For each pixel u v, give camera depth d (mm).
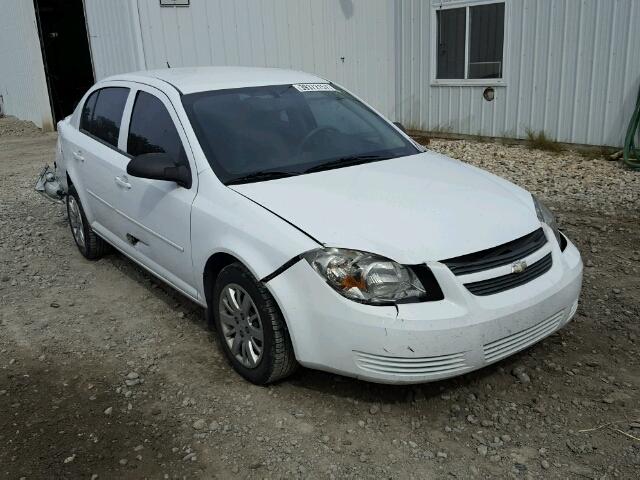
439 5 11141
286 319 3205
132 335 4305
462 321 2984
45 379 3789
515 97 10414
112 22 9891
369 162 4152
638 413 3244
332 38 11445
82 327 4453
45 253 6031
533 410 3301
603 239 5848
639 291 4664
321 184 3674
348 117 4641
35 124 15695
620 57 8945
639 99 8688
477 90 10961
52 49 16906
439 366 3016
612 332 4070
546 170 8789
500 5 10273
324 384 3578
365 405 3381
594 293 4652
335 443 3092
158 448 3109
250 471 2926
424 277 3039
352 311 2996
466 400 3400
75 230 5875
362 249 3062
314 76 5090
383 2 11969
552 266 3461
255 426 3242
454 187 3719
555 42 9664
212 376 3732
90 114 5449
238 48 10359
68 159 5621
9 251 6102
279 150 4051
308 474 2893
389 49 12305
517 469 2877
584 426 3160
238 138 4031
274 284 3213
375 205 3391
